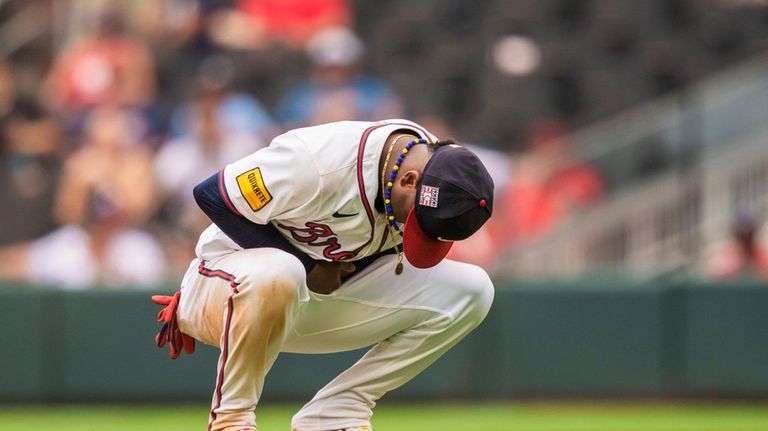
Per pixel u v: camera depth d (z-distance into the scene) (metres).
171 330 16.73
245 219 15.35
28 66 46.53
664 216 35.38
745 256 33.72
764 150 36.31
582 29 50.47
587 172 35.44
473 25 51.00
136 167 37.97
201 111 37.03
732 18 51.09
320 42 44.97
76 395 31.66
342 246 15.53
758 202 36.12
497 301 32.16
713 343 31.86
